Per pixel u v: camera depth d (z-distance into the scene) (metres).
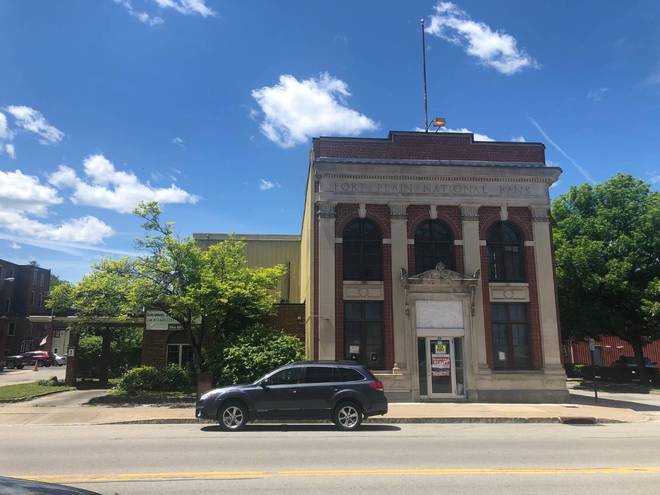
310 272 22.02
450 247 22.27
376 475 7.90
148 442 11.12
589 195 35.41
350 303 21.44
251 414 13.49
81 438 11.80
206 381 20.36
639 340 33.97
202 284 20.73
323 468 8.41
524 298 21.91
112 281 21.42
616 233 33.16
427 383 21.05
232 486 7.16
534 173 22.59
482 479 7.68
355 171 22.00
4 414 16.64
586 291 32.09
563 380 21.19
